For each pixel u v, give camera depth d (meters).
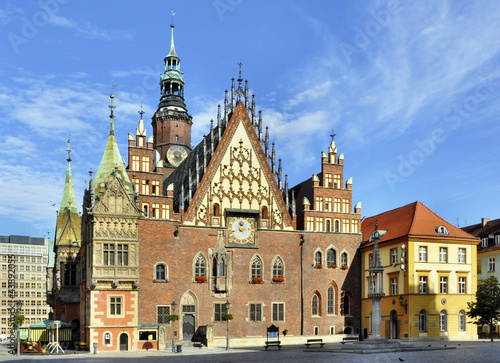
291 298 76.62
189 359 49.53
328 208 81.00
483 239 95.25
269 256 76.44
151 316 68.94
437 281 72.56
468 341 70.00
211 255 73.44
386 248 76.56
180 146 104.88
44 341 71.19
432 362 39.97
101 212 67.00
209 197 74.75
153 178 73.31
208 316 72.06
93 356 56.34
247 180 77.50
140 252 69.69
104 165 72.88
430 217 76.19
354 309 79.81
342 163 83.06
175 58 107.62
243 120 78.81
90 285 65.94
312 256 78.69
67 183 90.50
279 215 78.25
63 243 84.75
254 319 74.31
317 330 77.06
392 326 74.12
